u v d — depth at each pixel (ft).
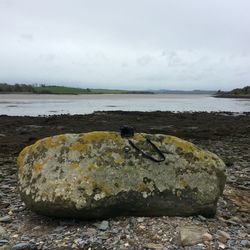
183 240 5.73
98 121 29.81
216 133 22.35
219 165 6.91
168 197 6.50
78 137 6.77
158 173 6.59
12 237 6.06
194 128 25.59
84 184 6.28
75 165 6.45
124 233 6.01
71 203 6.18
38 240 5.89
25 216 6.93
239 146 17.65
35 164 6.64
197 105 72.08
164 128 25.52
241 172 11.38
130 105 69.82
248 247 5.71
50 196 6.25
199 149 7.04
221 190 6.85
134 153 6.70
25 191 6.54
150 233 5.99
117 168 6.50
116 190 6.35
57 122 28.48
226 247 5.67
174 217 6.52
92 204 6.22
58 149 6.64
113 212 6.38
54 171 6.43
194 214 6.61
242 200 8.08
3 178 10.47
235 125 27.96
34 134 21.52
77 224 6.38
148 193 6.44
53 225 6.44
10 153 15.17
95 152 6.60
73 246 5.68
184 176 6.64
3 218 6.77
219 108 60.34
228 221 6.70
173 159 6.75
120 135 6.89
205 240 5.82
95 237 5.90
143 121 30.53
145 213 6.47
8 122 28.14
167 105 71.82
